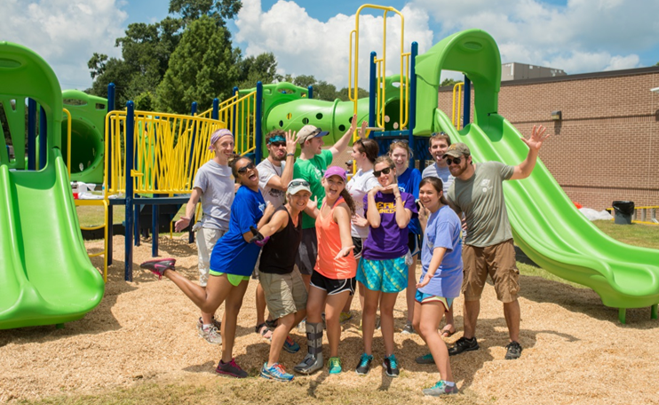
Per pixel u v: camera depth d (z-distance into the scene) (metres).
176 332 5.03
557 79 20.88
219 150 5.11
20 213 5.93
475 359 4.48
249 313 5.75
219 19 56.41
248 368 4.21
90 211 16.88
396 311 6.02
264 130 13.30
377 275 4.11
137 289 6.61
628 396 3.67
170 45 57.53
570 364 4.29
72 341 4.58
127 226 7.05
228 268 3.91
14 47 6.03
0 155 7.04
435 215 3.98
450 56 8.52
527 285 7.63
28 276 5.35
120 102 50.00
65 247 5.78
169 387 3.82
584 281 6.08
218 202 5.12
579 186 20.50
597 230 7.08
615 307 6.10
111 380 3.94
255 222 3.93
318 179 5.14
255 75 42.53
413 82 8.73
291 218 3.91
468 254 4.65
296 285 4.12
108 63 58.72
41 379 3.85
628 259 6.69
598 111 19.95
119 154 7.16
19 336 4.76
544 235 7.15
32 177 6.39
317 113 12.36
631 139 19.25
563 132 20.84
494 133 8.84
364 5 9.10
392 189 4.11
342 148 5.99
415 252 5.06
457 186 4.69
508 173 4.64
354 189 5.14
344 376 4.09
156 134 7.68
